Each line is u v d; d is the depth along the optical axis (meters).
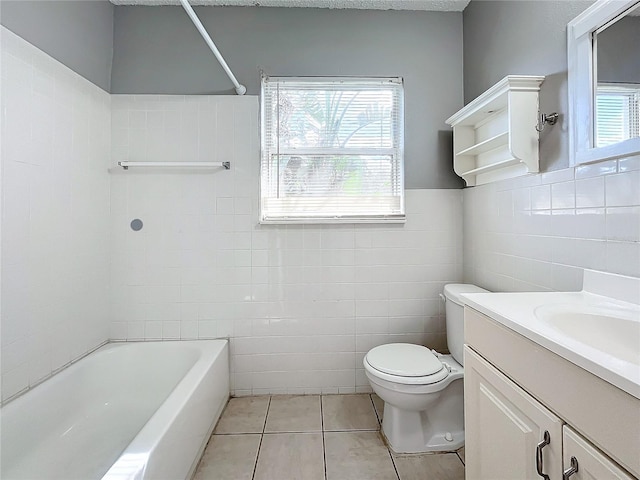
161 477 1.16
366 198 2.17
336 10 2.13
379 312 2.15
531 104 1.46
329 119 2.15
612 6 1.09
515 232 1.62
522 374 0.87
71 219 1.76
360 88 2.16
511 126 1.46
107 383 1.91
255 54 2.11
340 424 1.84
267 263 2.12
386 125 2.17
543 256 1.43
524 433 0.85
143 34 2.09
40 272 1.56
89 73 1.89
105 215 2.04
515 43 1.62
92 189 1.92
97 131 1.96
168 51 2.09
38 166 1.55
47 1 1.59
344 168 2.16
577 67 1.24
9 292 1.40
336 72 2.13
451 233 2.17
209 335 2.12
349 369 2.15
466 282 2.12
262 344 2.13
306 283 2.13
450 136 2.16
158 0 2.05
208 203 2.10
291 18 2.12
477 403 1.10
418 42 2.15
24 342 1.48
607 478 0.62
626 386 0.57
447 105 2.16
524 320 0.89
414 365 1.61
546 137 1.42
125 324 2.10
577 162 1.24
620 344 0.93
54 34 1.63
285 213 2.14
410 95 2.15
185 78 2.09
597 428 0.65
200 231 2.10
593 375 0.66
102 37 2.00
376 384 1.60
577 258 1.26
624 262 1.07
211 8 2.10
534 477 0.82
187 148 2.09
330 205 2.15
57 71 1.65
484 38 1.90
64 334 1.71
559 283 1.34
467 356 1.16
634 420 0.58
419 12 2.16
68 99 1.73
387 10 2.15
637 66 1.02
